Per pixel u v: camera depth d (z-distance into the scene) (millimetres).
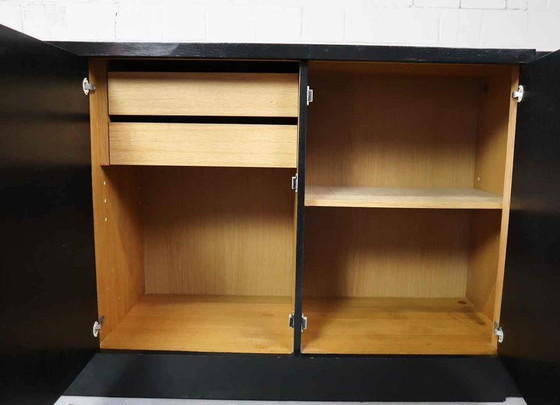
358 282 1447
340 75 1345
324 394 1044
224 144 1028
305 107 965
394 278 1449
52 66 820
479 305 1343
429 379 1039
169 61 1093
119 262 1200
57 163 843
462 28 1384
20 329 721
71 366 906
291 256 1434
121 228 1214
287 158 1029
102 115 1024
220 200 1425
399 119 1377
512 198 1005
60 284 857
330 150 1378
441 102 1374
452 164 1392
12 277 698
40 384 785
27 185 739
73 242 914
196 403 1034
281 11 1363
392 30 1380
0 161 664
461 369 1036
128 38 1378
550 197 839
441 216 1431
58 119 845
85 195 971
